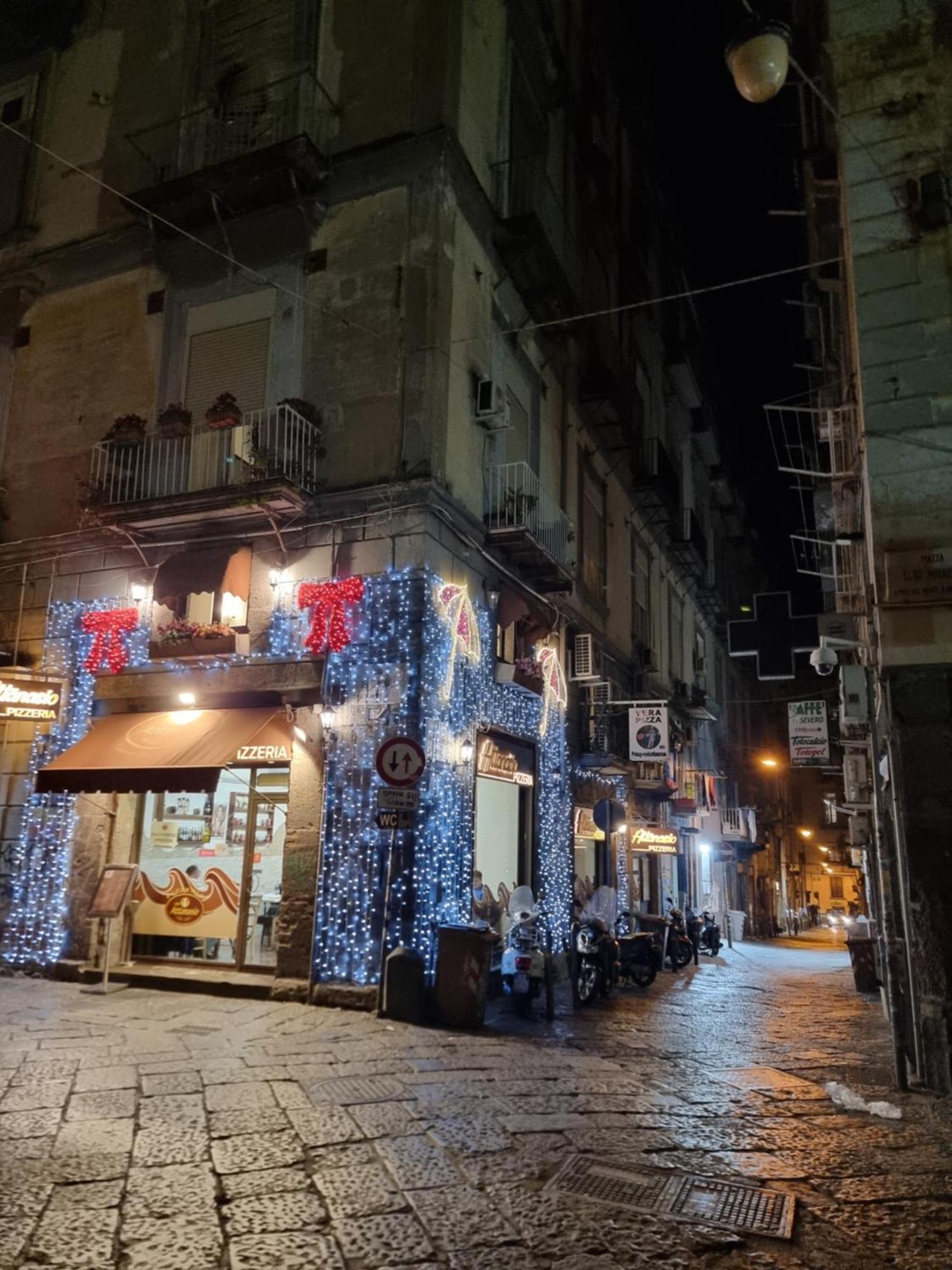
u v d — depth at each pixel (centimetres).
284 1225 423
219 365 1230
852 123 923
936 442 833
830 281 1110
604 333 1864
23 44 1493
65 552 1275
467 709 1168
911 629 801
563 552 1475
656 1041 902
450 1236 420
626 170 2148
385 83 1216
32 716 1161
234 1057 735
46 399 1346
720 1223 446
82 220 1375
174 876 1150
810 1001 1288
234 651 1120
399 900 1000
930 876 755
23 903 1170
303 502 1098
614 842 1847
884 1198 485
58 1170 479
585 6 1869
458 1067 739
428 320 1120
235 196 1211
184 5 1361
